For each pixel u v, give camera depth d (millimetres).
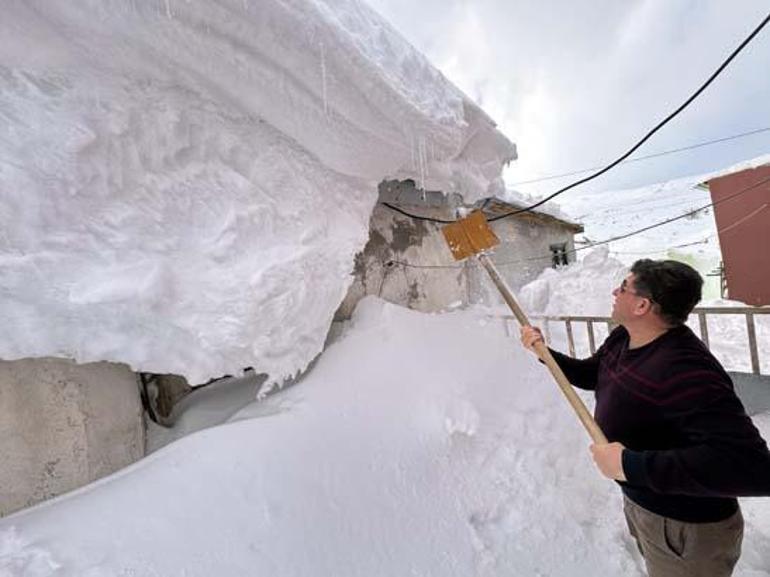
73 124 1659
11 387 1667
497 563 1815
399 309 3205
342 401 2248
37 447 1722
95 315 1659
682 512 1334
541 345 1861
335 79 2135
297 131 2355
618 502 2273
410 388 2490
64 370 1828
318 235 2492
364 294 3844
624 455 1238
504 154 3984
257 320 2033
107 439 1955
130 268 1744
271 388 2426
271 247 2236
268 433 1884
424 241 4867
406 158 2861
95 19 1599
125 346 1757
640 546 1658
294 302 2205
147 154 1903
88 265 1657
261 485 1646
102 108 1759
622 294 1414
